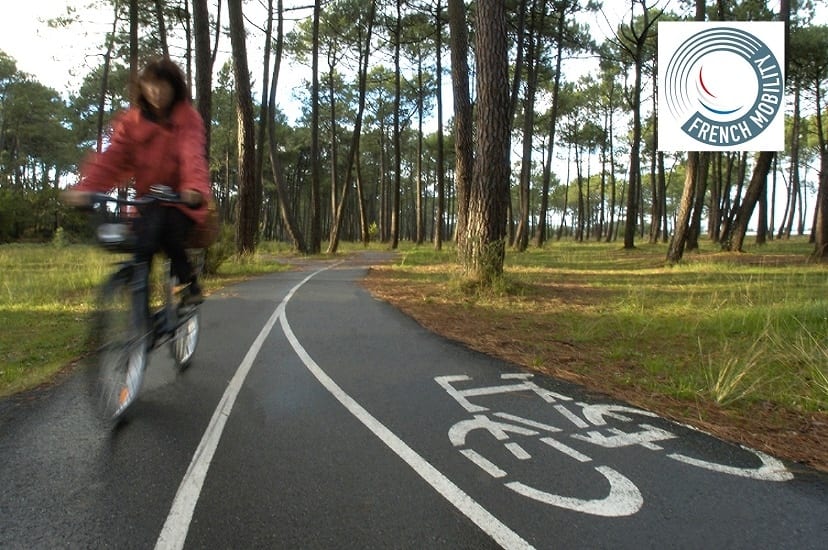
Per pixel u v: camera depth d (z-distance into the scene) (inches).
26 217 1368.1
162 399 170.9
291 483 120.2
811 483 127.3
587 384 202.1
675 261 745.6
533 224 3312.0
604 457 139.2
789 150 1900.8
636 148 1172.5
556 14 1128.2
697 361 239.1
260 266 659.4
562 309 373.1
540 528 105.7
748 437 155.6
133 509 108.2
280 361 219.6
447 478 124.9
